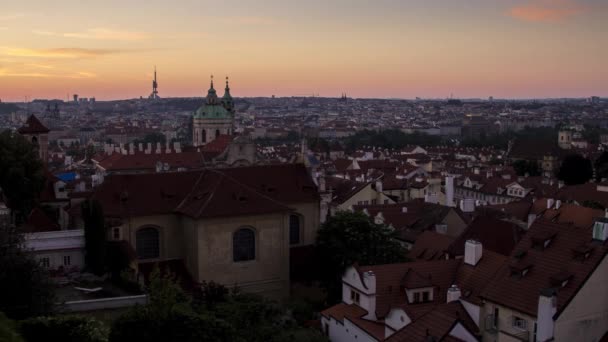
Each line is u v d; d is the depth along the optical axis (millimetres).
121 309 81250
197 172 112375
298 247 115312
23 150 125000
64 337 59062
